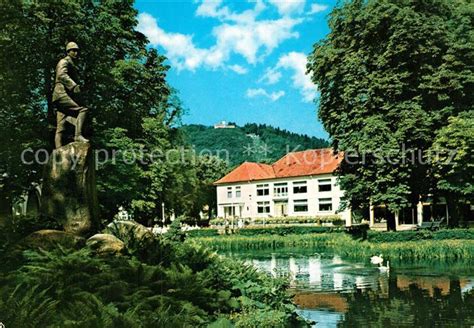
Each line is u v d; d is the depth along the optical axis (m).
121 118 28.14
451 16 33.16
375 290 17.86
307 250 39.06
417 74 32.31
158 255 11.98
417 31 30.94
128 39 29.14
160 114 38.09
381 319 13.05
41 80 25.31
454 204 34.28
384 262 27.84
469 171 30.64
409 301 15.55
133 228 13.48
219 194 80.81
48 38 24.83
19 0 22.62
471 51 31.17
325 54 35.00
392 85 31.38
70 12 24.94
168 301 8.38
